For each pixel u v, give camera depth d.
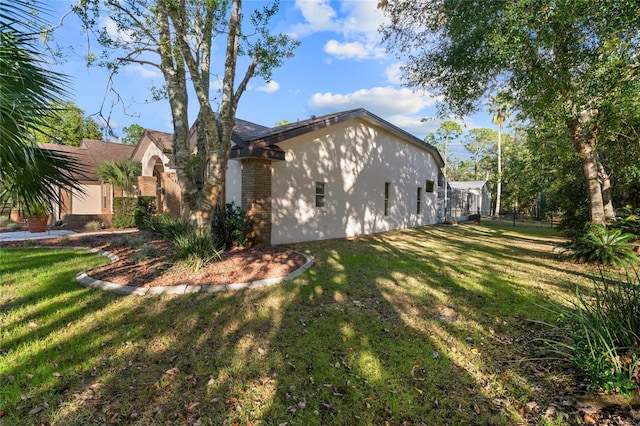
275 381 2.71
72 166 3.18
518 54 4.76
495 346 3.31
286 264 6.38
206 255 6.01
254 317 3.96
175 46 5.84
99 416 2.28
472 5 5.34
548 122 5.82
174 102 6.30
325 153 10.62
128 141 24.97
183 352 3.14
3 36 2.45
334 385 2.66
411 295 4.85
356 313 4.12
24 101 2.50
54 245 9.24
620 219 8.05
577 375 2.73
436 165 18.59
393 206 14.23
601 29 4.16
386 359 3.05
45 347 3.19
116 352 3.12
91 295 4.68
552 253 8.38
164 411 2.34
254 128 11.29
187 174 6.31
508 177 25.88
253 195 8.46
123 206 14.14
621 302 2.96
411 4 6.28
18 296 4.63
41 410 2.32
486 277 5.84
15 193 2.93
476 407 2.40
